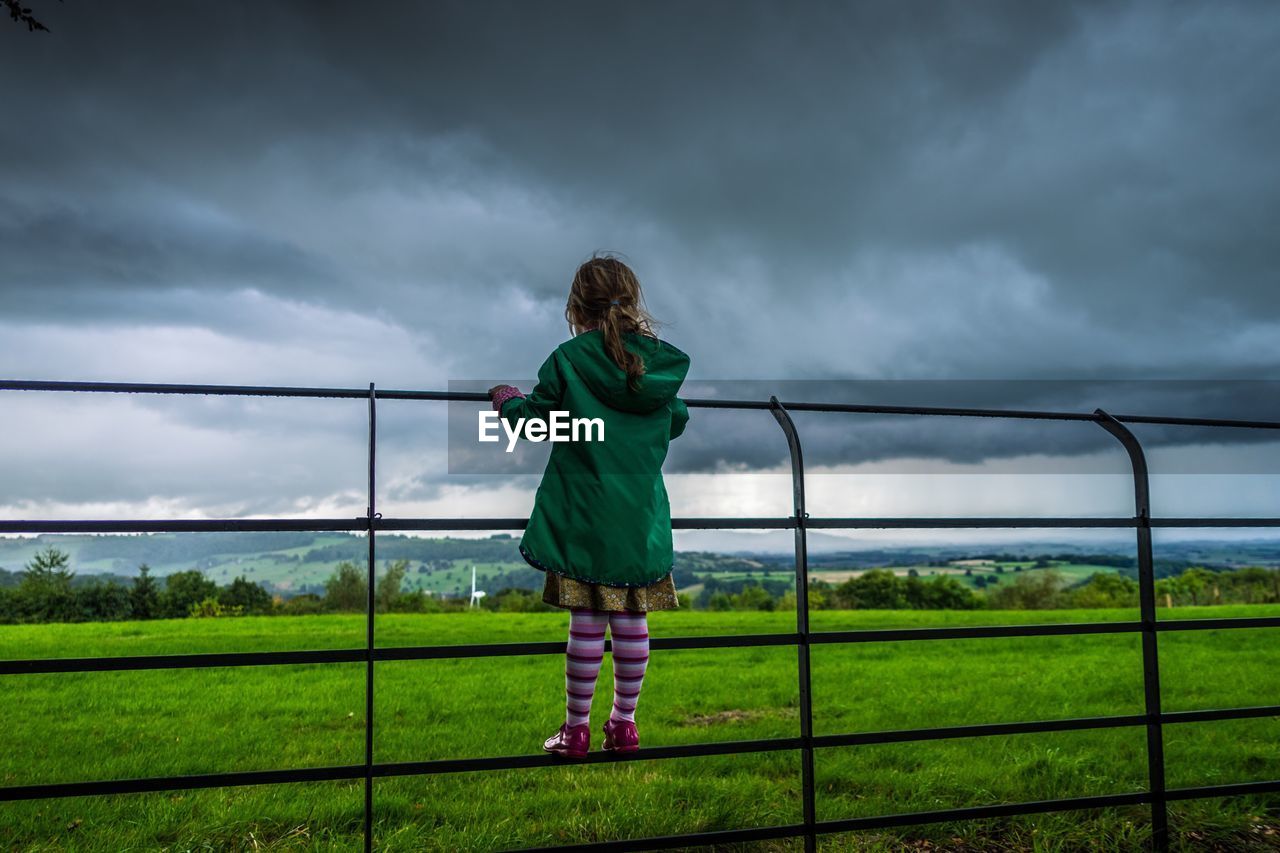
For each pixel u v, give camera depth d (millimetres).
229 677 10016
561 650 2846
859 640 3201
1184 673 10039
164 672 10312
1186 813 4156
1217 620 3578
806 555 3168
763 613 21141
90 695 8758
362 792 4855
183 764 5785
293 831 4133
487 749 6188
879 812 4410
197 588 30672
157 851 3863
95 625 17516
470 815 4418
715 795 4695
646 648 2789
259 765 5750
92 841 4008
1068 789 4828
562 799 4672
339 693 8836
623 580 2689
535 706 8023
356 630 16281
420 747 6277
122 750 6250
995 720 7371
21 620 27703
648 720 7340
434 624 17562
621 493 2732
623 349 2799
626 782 5074
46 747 6355
